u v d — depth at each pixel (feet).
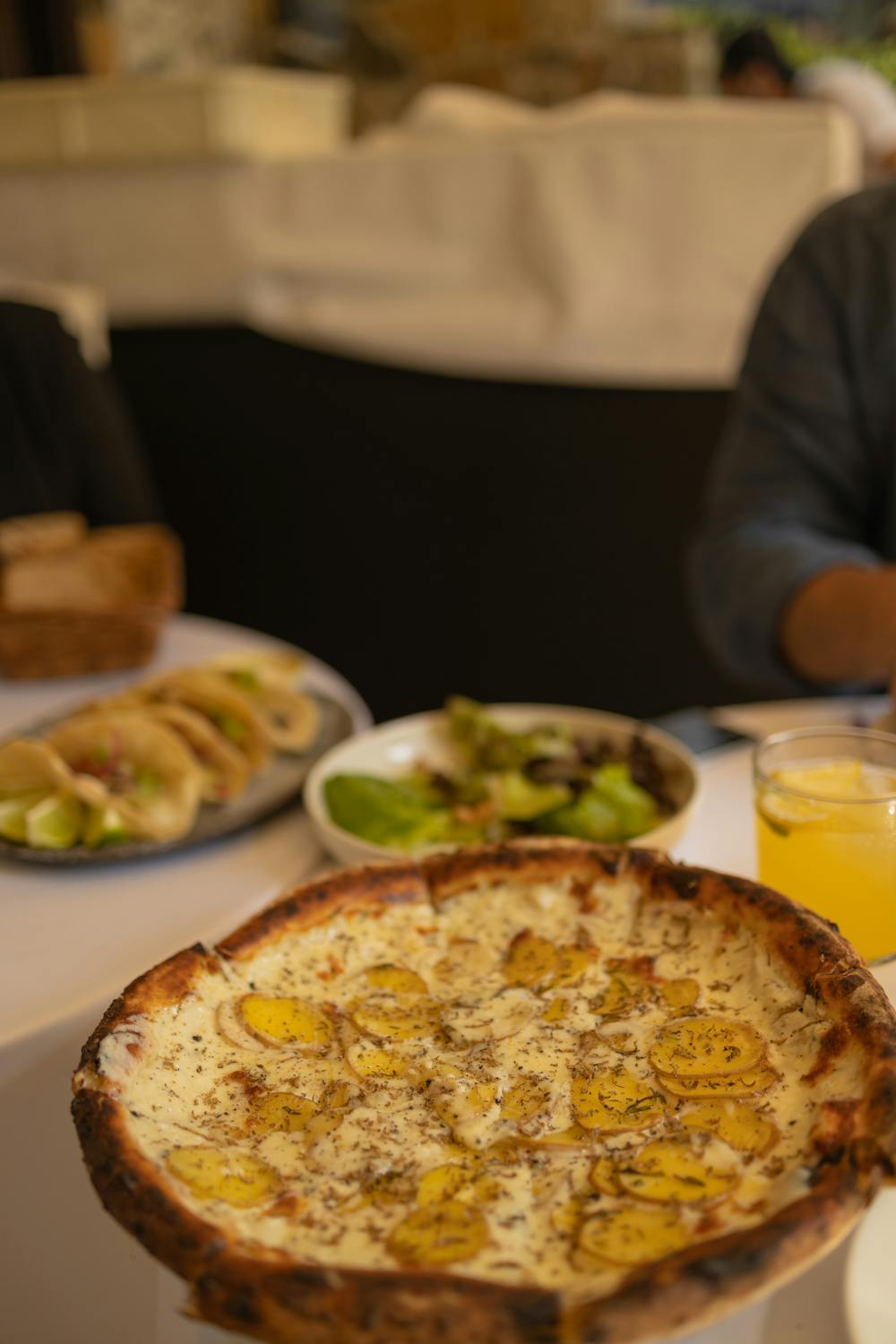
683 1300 1.94
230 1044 2.49
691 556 4.97
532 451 9.09
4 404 6.70
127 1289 2.71
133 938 3.11
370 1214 2.22
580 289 8.55
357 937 2.72
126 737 3.58
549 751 3.60
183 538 10.39
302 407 9.61
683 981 2.58
